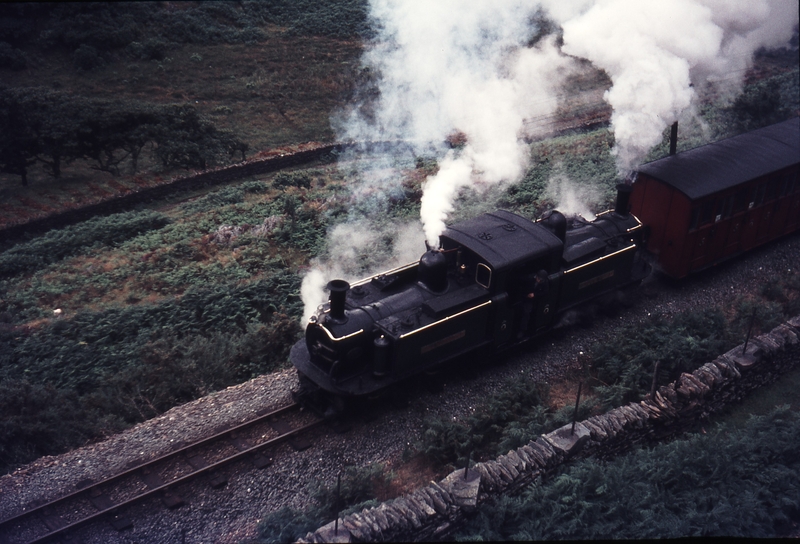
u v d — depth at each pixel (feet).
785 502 38.11
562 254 52.08
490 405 46.80
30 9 148.77
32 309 68.54
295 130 130.41
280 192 98.17
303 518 36.42
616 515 36.94
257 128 130.00
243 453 42.16
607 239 56.70
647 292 62.23
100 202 94.89
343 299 43.14
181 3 165.78
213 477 41.01
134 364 57.41
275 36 165.27
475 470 37.14
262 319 64.85
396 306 46.06
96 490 39.99
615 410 43.16
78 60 140.46
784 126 73.46
